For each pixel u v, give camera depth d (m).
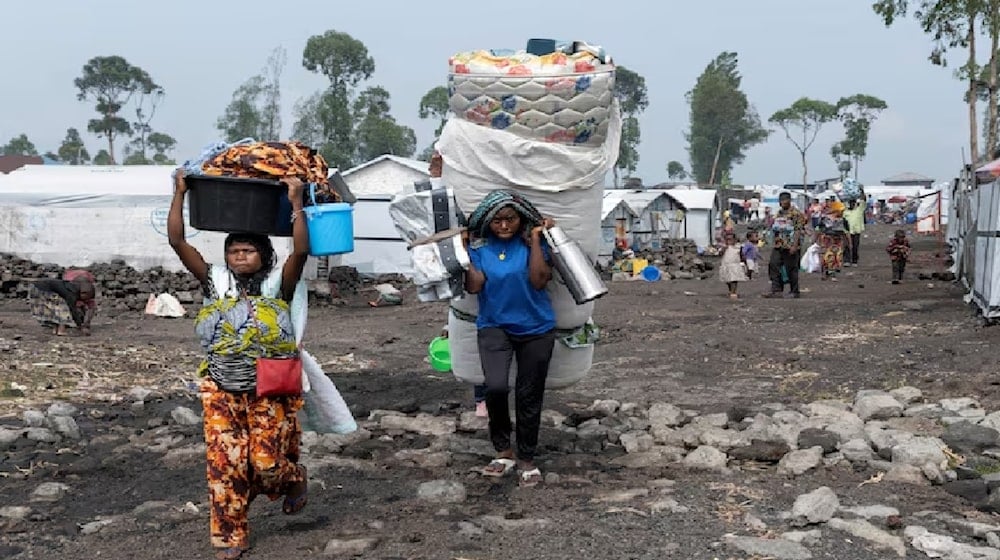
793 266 20.12
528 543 5.11
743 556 4.85
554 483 6.40
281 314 5.09
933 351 11.16
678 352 12.57
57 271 23.05
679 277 29.92
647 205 39.25
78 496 6.27
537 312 6.32
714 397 9.48
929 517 5.49
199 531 5.47
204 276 5.14
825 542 5.04
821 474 6.54
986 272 13.92
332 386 5.58
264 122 60.62
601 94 6.37
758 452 6.95
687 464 6.79
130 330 16.61
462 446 7.40
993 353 10.57
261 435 5.04
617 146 6.76
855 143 136.00
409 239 6.52
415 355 13.35
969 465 6.66
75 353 12.73
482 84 6.33
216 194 5.00
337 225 5.18
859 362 10.91
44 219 23.30
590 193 6.55
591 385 10.33
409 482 6.45
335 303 21.94
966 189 23.05
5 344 13.06
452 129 6.50
